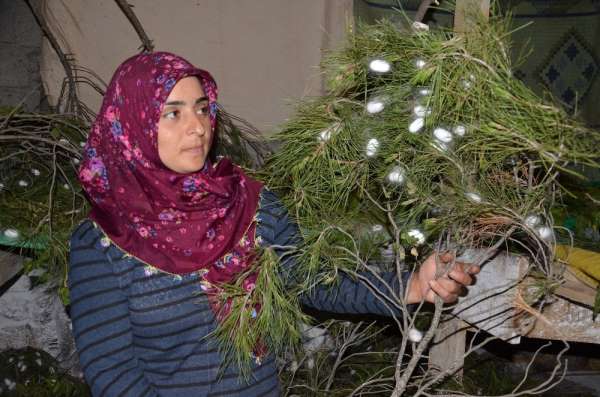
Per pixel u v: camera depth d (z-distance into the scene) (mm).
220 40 3008
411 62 1305
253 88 3039
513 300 1486
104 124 1392
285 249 1463
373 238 1696
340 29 2996
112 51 3016
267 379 1444
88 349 1322
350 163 1430
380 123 1368
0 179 2434
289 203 1522
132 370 1346
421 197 1345
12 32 3068
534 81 3406
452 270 1348
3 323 3012
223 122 2807
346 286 1530
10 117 2475
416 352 1382
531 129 1161
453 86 1220
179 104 1345
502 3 3312
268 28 3008
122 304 1354
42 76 3029
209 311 1376
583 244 1834
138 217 1372
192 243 1376
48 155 2535
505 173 1322
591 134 1134
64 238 2262
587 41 3359
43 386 2881
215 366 1380
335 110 1453
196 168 1361
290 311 1419
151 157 1351
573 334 1592
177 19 2990
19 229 2242
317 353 2432
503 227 1418
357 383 2410
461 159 1301
